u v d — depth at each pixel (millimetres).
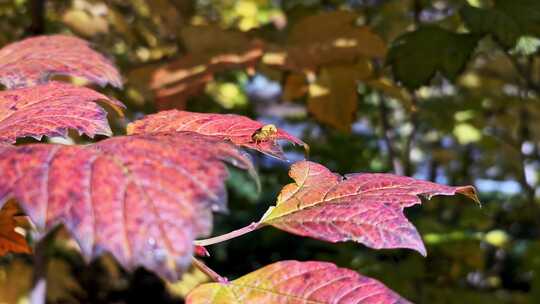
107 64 487
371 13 995
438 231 930
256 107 1749
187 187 256
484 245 1277
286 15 881
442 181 1568
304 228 321
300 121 1459
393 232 314
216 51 664
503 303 931
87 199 252
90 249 241
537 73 1069
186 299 318
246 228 334
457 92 1190
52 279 928
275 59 670
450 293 900
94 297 1501
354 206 328
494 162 1400
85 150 273
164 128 352
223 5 1311
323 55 677
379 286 314
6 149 278
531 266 975
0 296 771
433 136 1464
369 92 1125
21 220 416
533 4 643
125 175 260
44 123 334
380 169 1454
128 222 246
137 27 938
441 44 656
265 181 1772
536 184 1421
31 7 843
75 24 824
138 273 1731
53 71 454
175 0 863
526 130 1099
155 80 666
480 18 642
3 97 373
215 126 353
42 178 260
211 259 2104
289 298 315
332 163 1350
